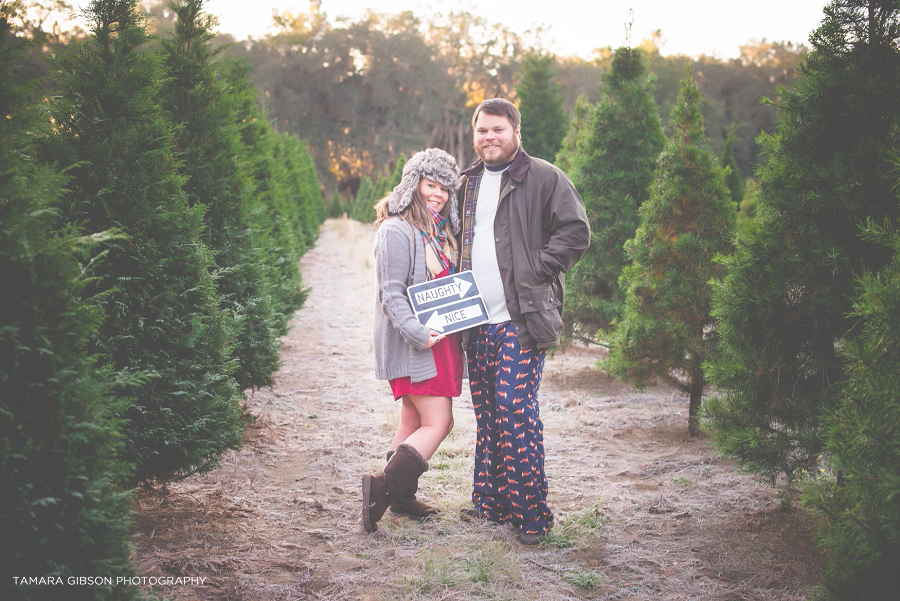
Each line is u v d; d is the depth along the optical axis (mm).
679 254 4688
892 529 1905
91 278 2029
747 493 3688
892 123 2922
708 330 4832
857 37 3066
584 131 7824
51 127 2850
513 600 2564
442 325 3080
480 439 3357
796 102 3193
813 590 2322
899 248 2230
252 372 4719
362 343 8562
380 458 4305
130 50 3086
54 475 1894
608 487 3830
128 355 2904
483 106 3189
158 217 2965
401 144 66500
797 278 3162
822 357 3127
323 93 69312
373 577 2736
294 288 7672
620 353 4918
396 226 3191
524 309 3061
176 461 3076
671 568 2836
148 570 2689
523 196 3145
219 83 4730
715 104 62344
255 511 3414
